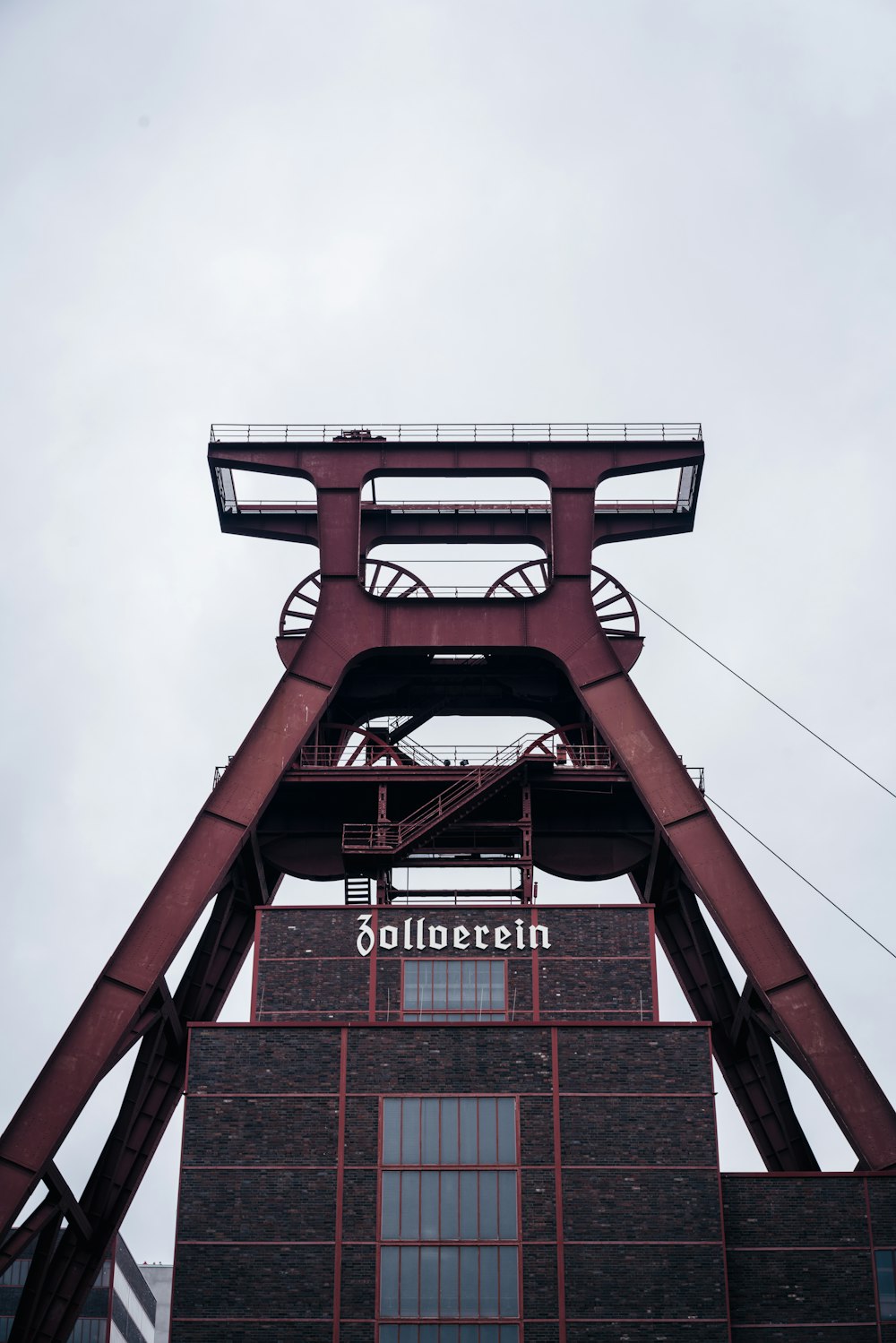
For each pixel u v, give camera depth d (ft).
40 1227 149.69
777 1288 137.90
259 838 177.06
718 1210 138.10
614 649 180.24
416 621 175.83
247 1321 134.21
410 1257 136.67
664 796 164.96
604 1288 135.23
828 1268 138.62
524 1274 135.85
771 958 155.84
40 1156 147.33
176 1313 134.41
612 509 191.11
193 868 161.38
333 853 177.47
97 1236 161.48
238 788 165.78
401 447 182.29
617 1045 145.07
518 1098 142.92
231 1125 142.10
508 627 175.63
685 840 162.61
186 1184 139.64
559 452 182.50
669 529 190.29
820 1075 149.59
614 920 155.53
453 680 185.98
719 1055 173.06
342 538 178.91
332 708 185.78
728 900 159.12
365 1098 143.13
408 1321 134.21
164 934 158.10
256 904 179.52
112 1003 154.61
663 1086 143.23
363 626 175.42
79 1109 149.69
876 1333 136.26
